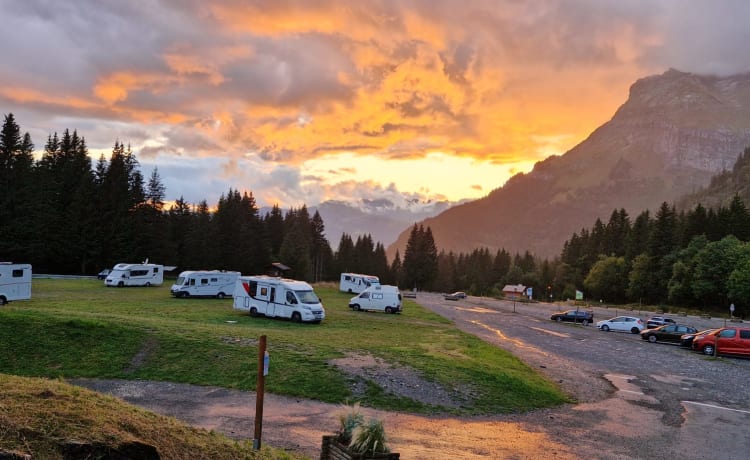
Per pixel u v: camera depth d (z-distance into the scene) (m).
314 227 151.75
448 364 23.64
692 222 117.31
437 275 165.50
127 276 62.59
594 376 27.16
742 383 27.34
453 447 14.49
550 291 147.62
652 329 46.19
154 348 21.98
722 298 94.44
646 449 15.79
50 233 78.31
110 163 88.31
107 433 6.99
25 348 20.66
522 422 17.95
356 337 30.81
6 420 6.51
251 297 39.38
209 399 17.58
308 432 14.80
